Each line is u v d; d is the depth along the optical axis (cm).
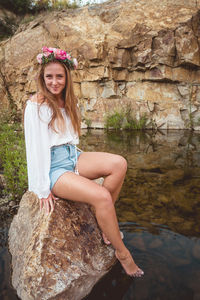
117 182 180
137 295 147
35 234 171
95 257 175
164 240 199
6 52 1162
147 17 909
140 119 910
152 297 145
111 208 155
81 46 980
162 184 325
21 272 157
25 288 147
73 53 1003
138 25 904
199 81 898
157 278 159
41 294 144
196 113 885
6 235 214
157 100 927
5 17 1445
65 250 165
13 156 337
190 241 197
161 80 912
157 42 882
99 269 169
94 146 565
